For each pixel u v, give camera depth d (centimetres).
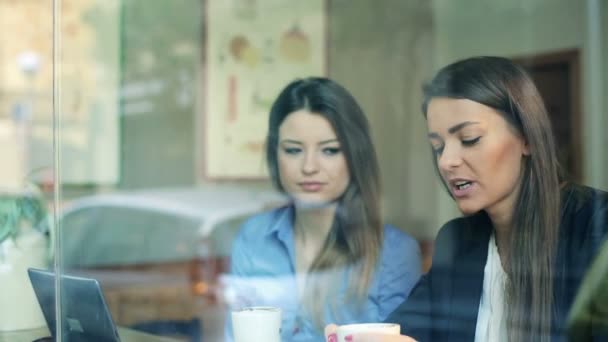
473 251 161
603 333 143
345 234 184
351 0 383
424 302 166
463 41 337
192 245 365
